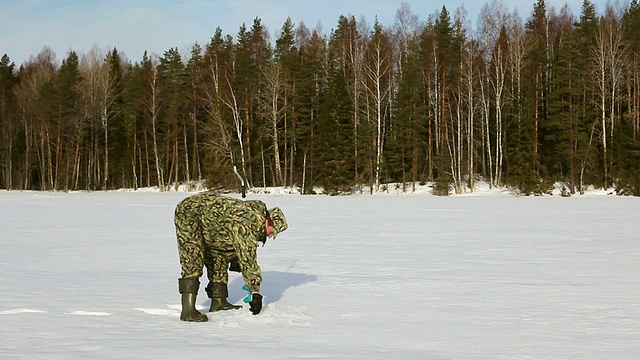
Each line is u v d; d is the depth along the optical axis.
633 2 56.50
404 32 58.22
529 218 19.11
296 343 4.41
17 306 5.60
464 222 17.47
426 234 13.79
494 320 5.24
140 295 6.30
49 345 4.20
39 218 19.23
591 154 46.34
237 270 5.93
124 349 4.13
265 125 55.91
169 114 58.25
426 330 4.86
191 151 63.56
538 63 51.41
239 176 6.49
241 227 5.27
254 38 59.97
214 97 54.16
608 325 5.04
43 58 84.62
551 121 48.19
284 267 8.70
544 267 8.62
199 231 5.31
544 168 46.72
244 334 4.69
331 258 9.69
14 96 71.44
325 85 57.81
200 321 5.15
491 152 55.53
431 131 54.84
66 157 65.94
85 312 5.38
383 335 4.69
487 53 52.19
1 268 8.39
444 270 8.35
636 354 4.16
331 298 6.30
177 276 7.71
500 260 9.41
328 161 50.31
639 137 46.06
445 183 46.22
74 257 9.69
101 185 67.62
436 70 52.28
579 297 6.31
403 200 35.25
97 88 65.06
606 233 13.92
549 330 4.87
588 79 49.91
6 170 69.81
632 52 52.00
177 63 58.94
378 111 50.66
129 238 12.80
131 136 65.50
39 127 67.06
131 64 76.31
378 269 8.48
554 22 61.31
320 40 64.31
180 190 59.12
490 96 54.22
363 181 51.75
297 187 52.88
